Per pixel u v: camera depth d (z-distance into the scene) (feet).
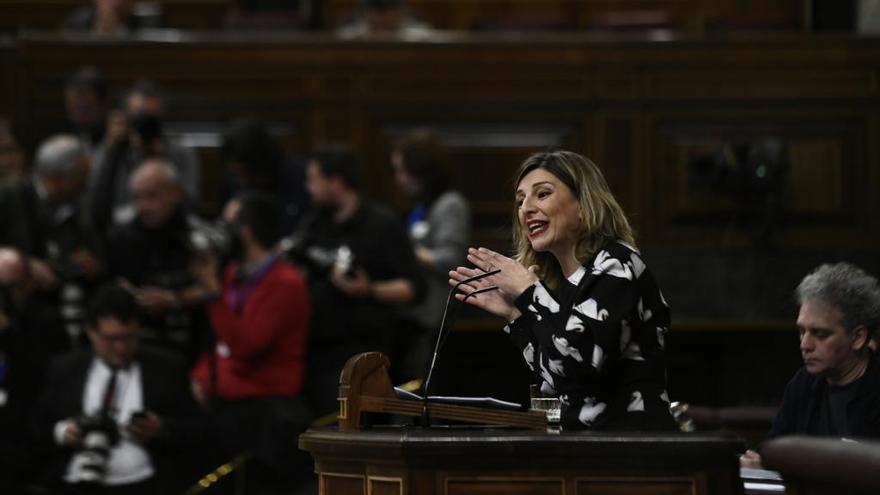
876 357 44.01
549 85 89.81
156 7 109.50
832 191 88.07
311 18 111.24
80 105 86.89
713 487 33.37
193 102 91.04
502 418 39.19
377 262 74.69
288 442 70.90
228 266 72.69
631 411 37.88
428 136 79.71
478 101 90.07
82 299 76.38
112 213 78.43
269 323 71.10
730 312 86.84
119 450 69.26
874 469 27.55
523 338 39.11
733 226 87.76
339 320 73.82
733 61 88.94
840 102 88.53
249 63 91.04
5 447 72.18
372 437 35.09
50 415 70.38
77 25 100.68
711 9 111.14
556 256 40.52
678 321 84.28
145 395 70.44
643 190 88.63
